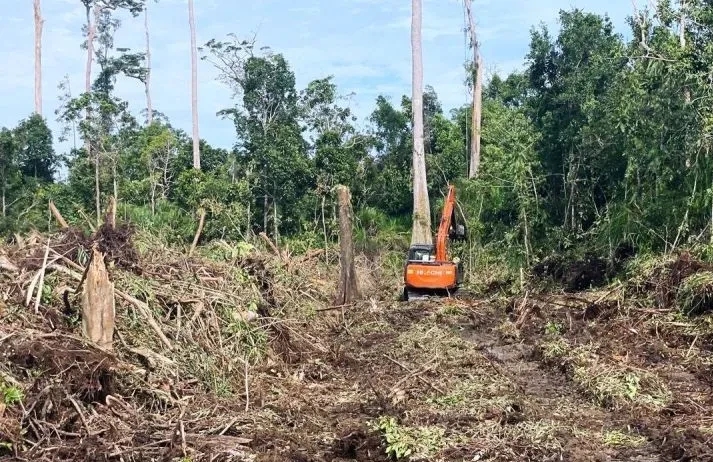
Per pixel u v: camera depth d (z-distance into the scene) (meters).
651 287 13.73
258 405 8.05
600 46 24.05
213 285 10.29
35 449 6.07
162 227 19.23
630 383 8.65
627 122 17.53
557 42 24.62
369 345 12.26
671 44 16.38
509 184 22.89
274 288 12.15
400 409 7.99
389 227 27.89
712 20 16.77
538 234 21.92
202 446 6.42
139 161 30.70
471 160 30.05
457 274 17.70
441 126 33.91
